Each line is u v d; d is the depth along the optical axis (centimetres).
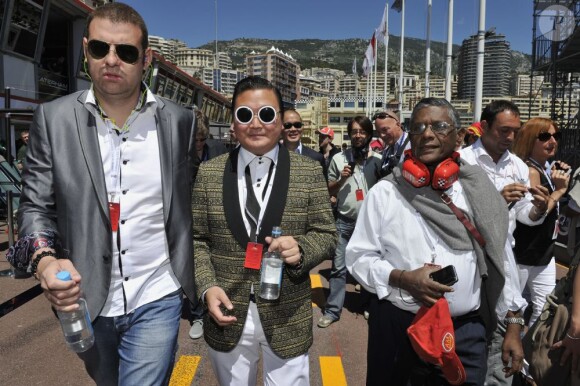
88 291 187
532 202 314
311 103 9731
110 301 198
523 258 343
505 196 292
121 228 196
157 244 208
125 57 188
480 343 211
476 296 208
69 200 186
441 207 201
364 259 219
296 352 214
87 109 193
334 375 368
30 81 1705
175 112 215
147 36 202
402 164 212
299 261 204
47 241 174
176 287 214
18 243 175
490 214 202
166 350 205
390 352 216
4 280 603
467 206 205
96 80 190
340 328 465
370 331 227
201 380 358
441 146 201
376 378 220
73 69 2059
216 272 218
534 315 352
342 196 471
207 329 223
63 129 188
